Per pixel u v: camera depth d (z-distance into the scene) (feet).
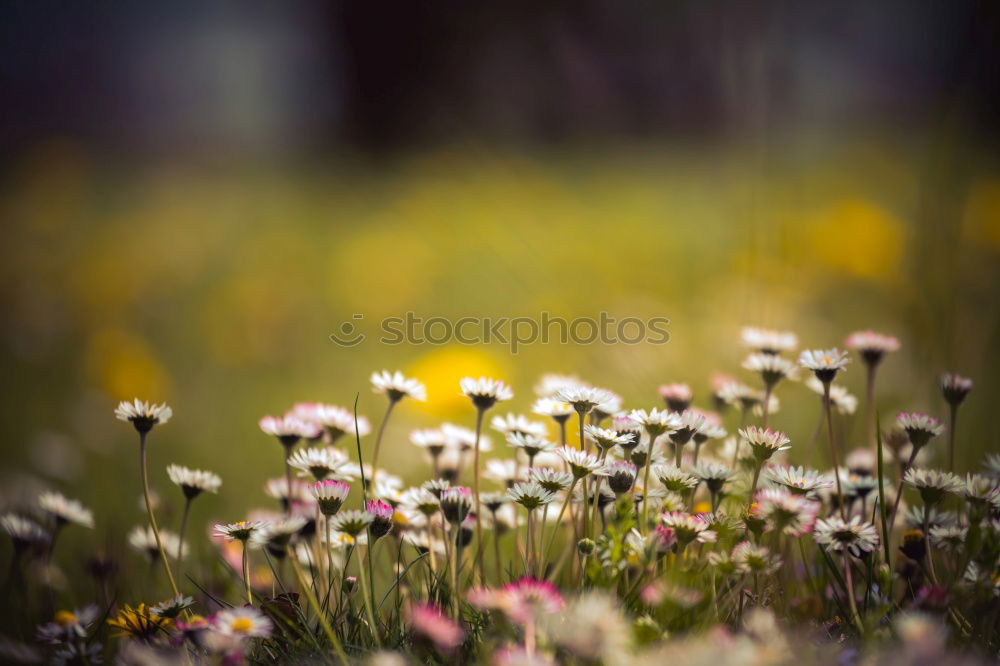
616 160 29.50
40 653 6.55
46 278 22.21
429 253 20.54
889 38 33.73
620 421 6.54
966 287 12.04
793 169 19.74
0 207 28.71
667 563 6.19
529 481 6.25
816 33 31.30
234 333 18.58
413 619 5.25
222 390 17.03
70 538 10.61
